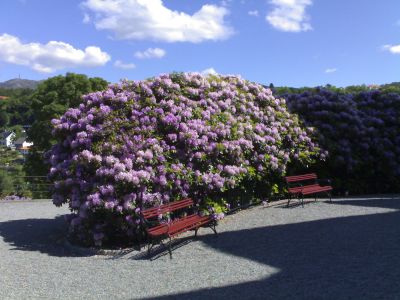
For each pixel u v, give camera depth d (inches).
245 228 331.3
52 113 1041.5
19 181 671.8
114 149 300.0
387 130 551.8
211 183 327.6
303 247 270.8
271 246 276.5
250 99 423.8
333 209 402.0
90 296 201.9
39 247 314.0
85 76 1120.2
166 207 288.5
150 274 233.0
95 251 287.0
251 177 387.9
